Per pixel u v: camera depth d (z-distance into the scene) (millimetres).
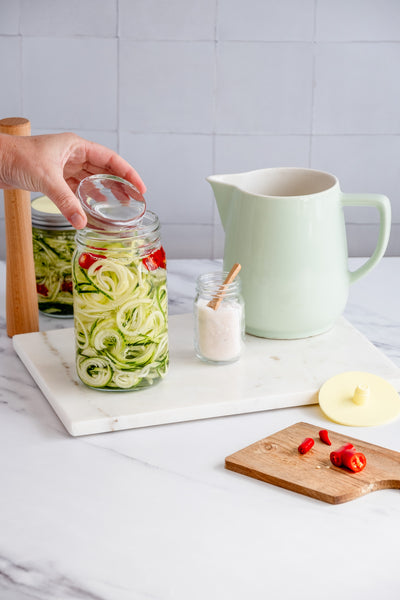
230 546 725
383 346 1093
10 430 908
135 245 886
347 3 1408
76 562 706
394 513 772
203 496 795
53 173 917
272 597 666
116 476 825
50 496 793
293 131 1491
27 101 1455
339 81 1460
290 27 1421
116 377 930
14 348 1096
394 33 1429
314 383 968
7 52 1419
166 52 1432
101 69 1439
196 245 1577
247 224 1023
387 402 938
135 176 1047
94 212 915
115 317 900
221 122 1481
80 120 1473
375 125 1492
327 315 1061
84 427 887
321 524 755
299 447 845
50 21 1403
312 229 1011
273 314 1047
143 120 1477
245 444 879
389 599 665
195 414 920
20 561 708
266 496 796
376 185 1535
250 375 988
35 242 1130
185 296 1252
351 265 1364
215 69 1445
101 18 1405
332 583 681
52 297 1152
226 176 1083
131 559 709
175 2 1398
